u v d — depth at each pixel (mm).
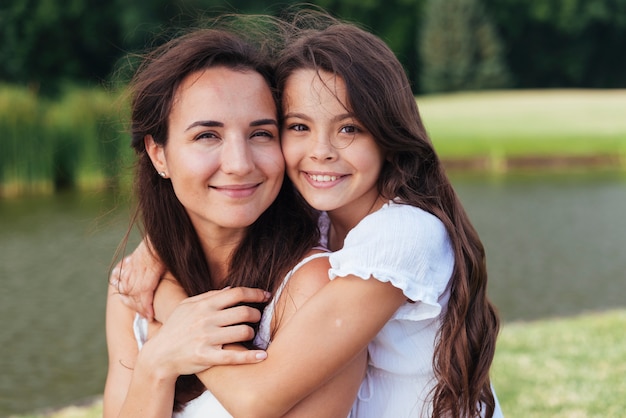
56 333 6965
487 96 32125
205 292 2250
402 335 2117
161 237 2264
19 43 28484
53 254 10375
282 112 2100
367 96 2027
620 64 42625
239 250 2182
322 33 2141
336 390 1946
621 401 4008
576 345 5145
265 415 1873
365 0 38312
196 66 2037
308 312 1906
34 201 14883
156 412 1977
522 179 17422
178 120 2041
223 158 2010
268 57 2178
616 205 13906
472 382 2162
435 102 29344
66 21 28938
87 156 16141
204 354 1922
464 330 2113
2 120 15594
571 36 41281
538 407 3971
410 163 2152
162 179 2229
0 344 6609
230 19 2561
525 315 7270
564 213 13188
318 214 2352
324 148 2045
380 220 2012
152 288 2281
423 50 38219
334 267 1965
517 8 40750
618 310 7105
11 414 4945
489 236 11383
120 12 28812
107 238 11289
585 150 19562
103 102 16328
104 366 6047
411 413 2158
